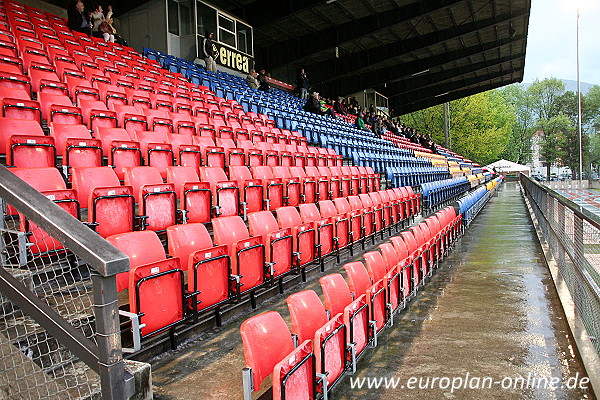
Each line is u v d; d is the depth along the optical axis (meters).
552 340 3.83
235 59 18.38
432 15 21.09
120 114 6.92
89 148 5.03
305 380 2.35
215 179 6.03
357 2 19.11
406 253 5.23
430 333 4.02
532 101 77.62
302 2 18.17
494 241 9.35
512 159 72.00
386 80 29.16
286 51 23.56
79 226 1.66
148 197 4.41
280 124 12.53
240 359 3.24
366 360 3.46
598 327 3.31
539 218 10.48
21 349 2.29
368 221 7.38
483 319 4.40
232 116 10.41
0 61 6.87
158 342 3.25
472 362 3.41
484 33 24.53
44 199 1.70
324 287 3.11
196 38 16.16
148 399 2.50
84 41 10.91
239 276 3.85
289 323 3.93
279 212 5.52
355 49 25.61
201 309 3.54
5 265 2.76
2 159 4.66
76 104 7.06
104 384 1.65
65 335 1.76
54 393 2.18
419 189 14.54
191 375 3.00
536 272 6.44
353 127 19.78
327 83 30.52
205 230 4.15
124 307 3.23
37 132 5.01
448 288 5.61
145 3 15.83
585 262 3.80
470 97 49.25
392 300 4.19
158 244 3.53
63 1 15.20
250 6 19.34
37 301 1.83
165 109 8.45
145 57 12.74
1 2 10.66
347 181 9.50
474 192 15.07
